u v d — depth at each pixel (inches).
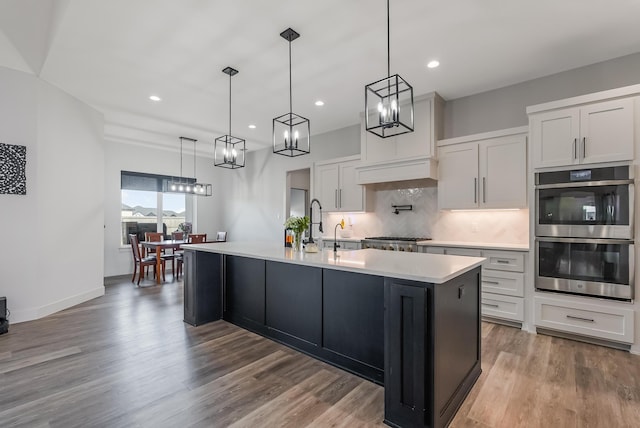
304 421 71.6
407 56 125.4
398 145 170.6
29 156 140.6
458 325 78.4
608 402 78.5
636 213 105.5
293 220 118.6
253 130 227.6
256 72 138.5
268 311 121.4
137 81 146.9
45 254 148.2
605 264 110.3
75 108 166.7
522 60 128.6
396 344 70.6
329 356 100.4
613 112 108.7
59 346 112.8
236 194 309.7
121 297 183.5
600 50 121.0
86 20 101.6
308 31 108.7
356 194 199.6
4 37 119.3
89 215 177.6
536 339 119.5
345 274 96.7
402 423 69.5
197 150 286.7
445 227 174.2
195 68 134.6
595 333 112.1
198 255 135.7
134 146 264.2
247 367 97.4
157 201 282.5
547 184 121.4
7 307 134.9
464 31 108.8
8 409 75.5
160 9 96.5
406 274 68.9
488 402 79.2
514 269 132.0
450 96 164.7
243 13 98.9
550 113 120.9
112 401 78.8
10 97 135.4
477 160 150.3
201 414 73.8
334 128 223.9
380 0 92.7
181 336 123.0
